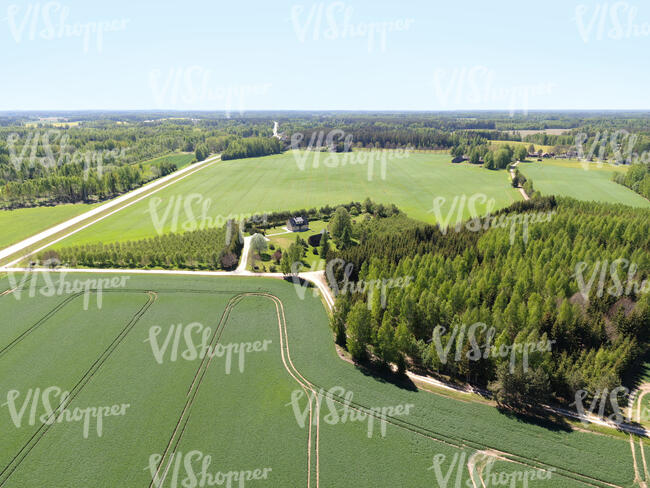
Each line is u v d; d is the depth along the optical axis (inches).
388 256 3809.1
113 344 2891.2
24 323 3110.2
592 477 1883.6
